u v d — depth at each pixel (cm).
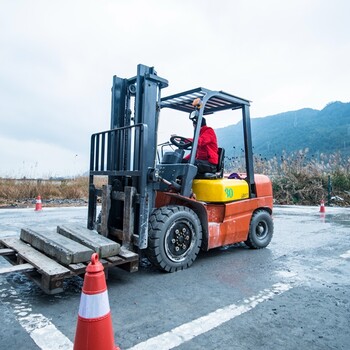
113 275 391
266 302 318
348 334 257
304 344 241
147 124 408
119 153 453
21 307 294
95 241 353
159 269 409
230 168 1388
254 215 545
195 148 447
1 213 914
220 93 487
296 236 682
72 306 298
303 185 1559
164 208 402
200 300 319
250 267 439
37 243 364
